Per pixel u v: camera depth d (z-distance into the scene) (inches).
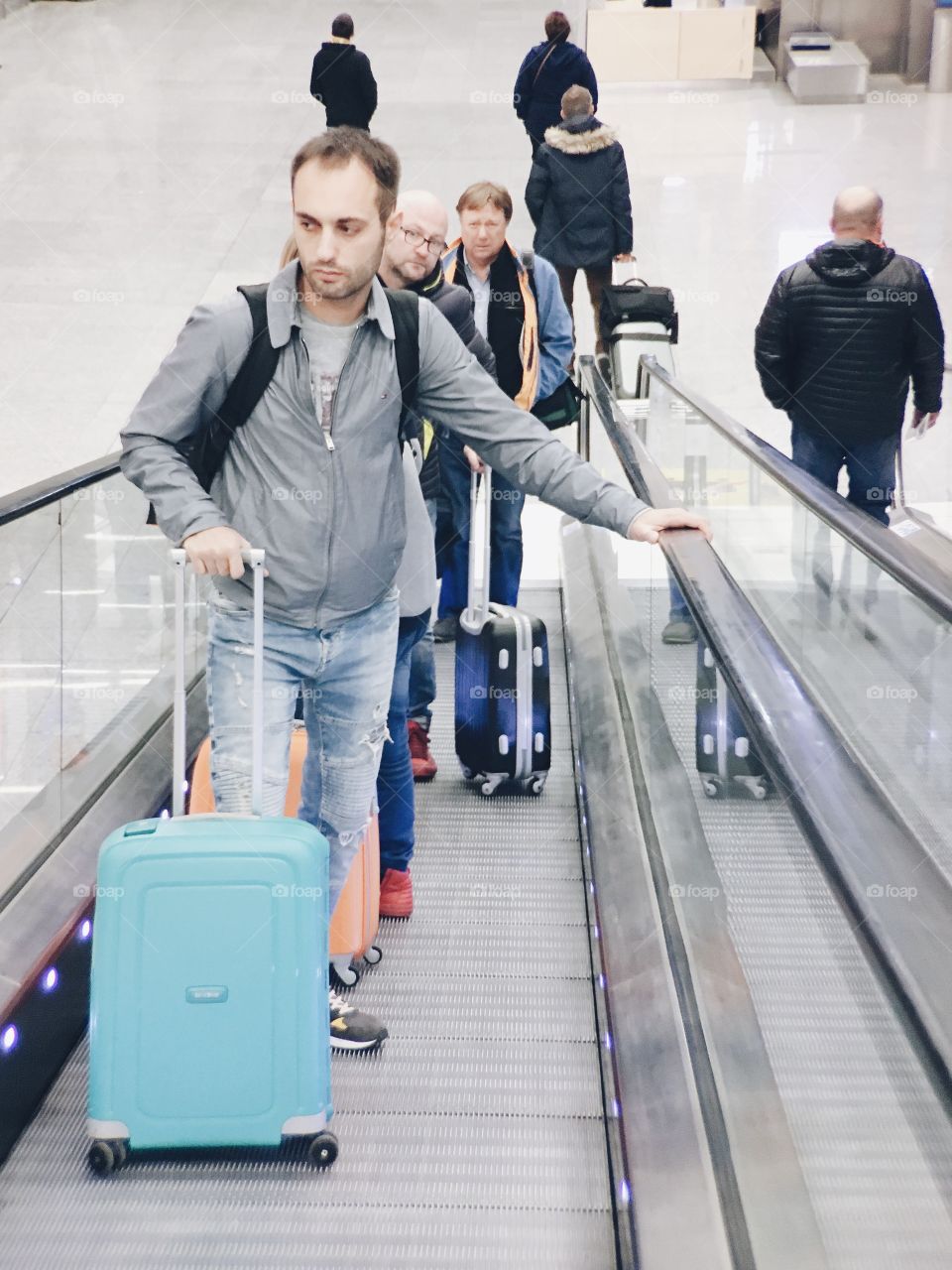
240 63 667.4
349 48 480.7
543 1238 102.6
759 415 362.3
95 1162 107.1
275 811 113.8
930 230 504.1
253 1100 106.6
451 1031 128.7
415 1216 104.5
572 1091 120.1
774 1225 87.0
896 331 213.5
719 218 514.9
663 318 324.5
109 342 385.7
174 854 104.3
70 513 166.9
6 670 153.9
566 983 137.0
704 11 746.8
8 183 509.4
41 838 134.9
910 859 68.7
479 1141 113.3
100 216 479.8
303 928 105.9
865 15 764.0
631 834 144.0
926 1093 81.5
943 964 59.9
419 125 569.6
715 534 242.1
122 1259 99.0
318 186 95.6
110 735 174.6
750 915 112.0
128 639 187.8
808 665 207.3
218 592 109.4
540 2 792.3
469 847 164.1
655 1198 91.1
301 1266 99.0
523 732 172.1
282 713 112.1
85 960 128.2
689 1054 105.4
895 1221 84.4
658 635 156.9
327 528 105.8
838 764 79.4
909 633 175.8
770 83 754.8
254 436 104.1
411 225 143.6
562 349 206.1
